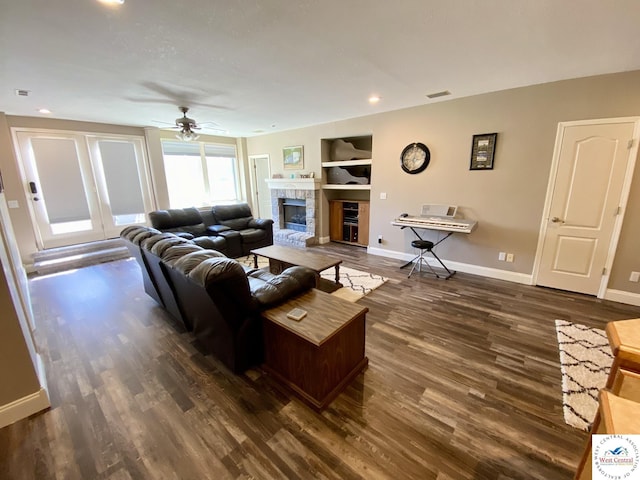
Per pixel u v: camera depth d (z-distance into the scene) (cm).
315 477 135
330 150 586
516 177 354
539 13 180
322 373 169
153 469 140
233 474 137
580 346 235
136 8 169
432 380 199
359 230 563
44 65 248
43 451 150
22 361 167
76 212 500
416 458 144
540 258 354
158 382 199
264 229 553
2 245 205
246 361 203
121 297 342
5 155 413
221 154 712
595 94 296
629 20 187
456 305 311
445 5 171
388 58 247
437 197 421
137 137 555
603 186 306
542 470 138
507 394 186
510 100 342
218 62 251
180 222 503
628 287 310
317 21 188
